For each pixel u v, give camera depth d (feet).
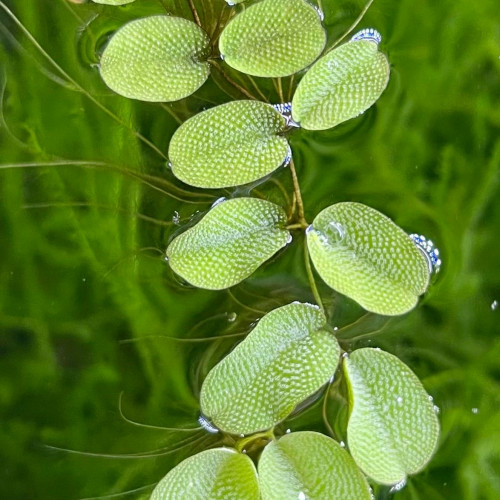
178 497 0.92
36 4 0.95
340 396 0.94
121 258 0.95
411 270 0.93
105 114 0.95
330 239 0.93
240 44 0.93
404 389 0.93
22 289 0.96
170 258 0.93
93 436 0.96
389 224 0.93
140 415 0.95
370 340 0.95
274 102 0.95
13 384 0.96
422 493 0.95
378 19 0.95
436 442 0.93
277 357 0.93
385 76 0.94
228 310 0.95
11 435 0.96
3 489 0.96
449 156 0.95
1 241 0.96
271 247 0.93
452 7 0.95
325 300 0.95
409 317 0.95
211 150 0.93
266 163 0.93
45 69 0.95
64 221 0.96
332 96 0.93
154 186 0.95
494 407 0.95
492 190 0.95
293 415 0.94
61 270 0.96
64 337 0.96
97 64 0.95
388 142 0.95
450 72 0.95
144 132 0.95
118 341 0.96
